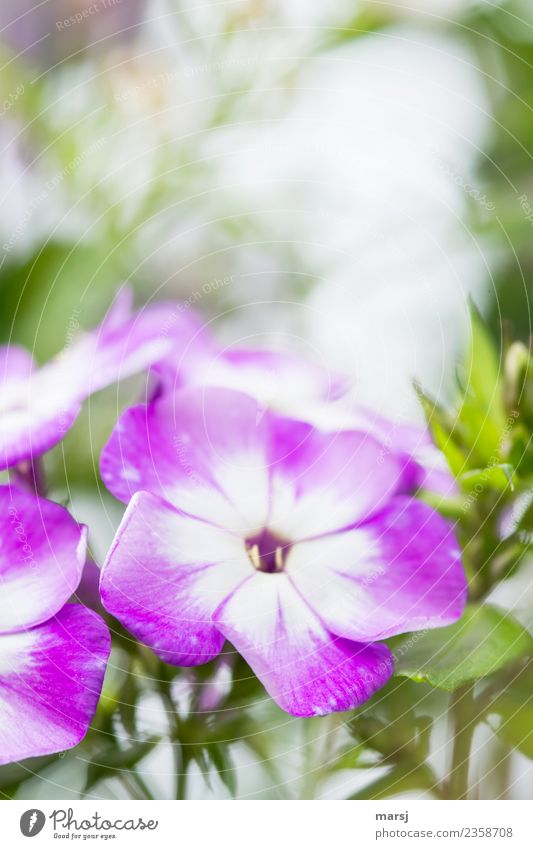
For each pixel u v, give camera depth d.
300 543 0.15
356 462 0.15
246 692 0.15
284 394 0.16
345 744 0.16
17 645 0.15
